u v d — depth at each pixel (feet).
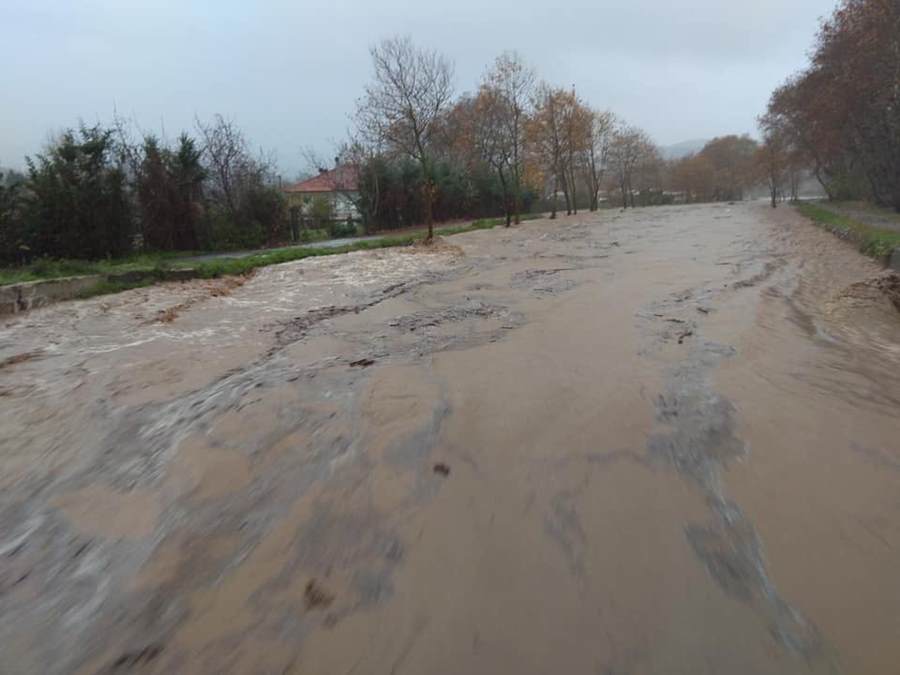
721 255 45.52
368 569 9.35
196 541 10.30
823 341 20.68
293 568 9.45
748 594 8.54
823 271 35.76
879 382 16.67
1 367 20.52
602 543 9.78
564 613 8.28
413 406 15.75
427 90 60.08
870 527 10.02
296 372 19.02
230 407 16.17
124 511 11.39
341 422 14.90
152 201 57.93
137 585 9.23
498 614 8.30
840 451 12.66
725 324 23.03
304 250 50.34
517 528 10.26
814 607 8.26
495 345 21.52
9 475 13.01
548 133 111.55
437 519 10.61
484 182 119.55
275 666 7.52
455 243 60.49
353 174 100.27
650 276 35.96
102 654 7.84
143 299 31.83
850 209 89.66
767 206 150.71
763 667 7.27
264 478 12.32
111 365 20.43
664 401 15.46
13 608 8.81
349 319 26.55
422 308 28.58
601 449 12.96
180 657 7.73
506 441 13.50
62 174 51.31
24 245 48.57
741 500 10.91
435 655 7.62
